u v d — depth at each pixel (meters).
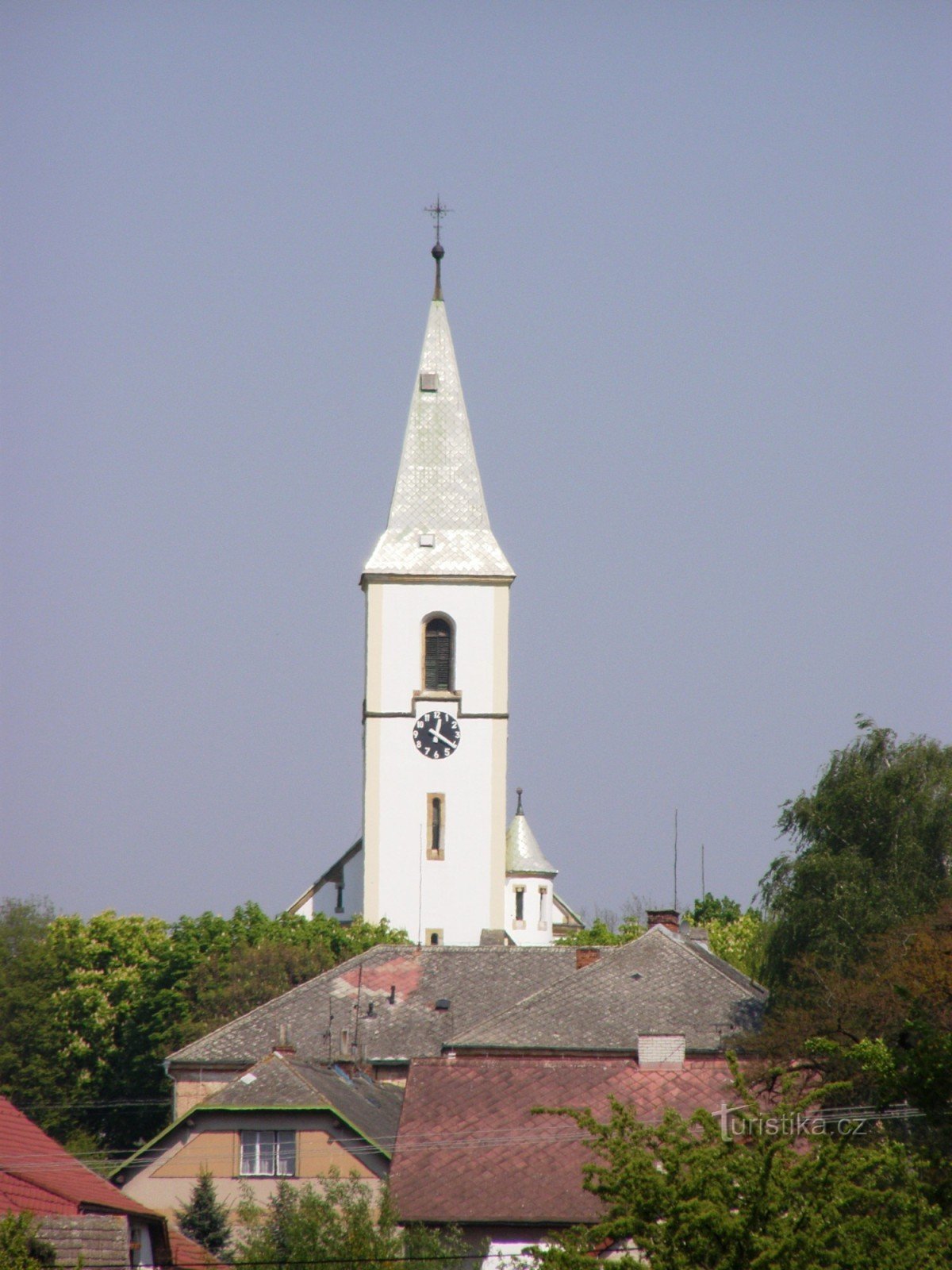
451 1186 148.50
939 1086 83.94
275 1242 127.00
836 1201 82.25
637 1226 81.44
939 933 149.62
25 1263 88.06
